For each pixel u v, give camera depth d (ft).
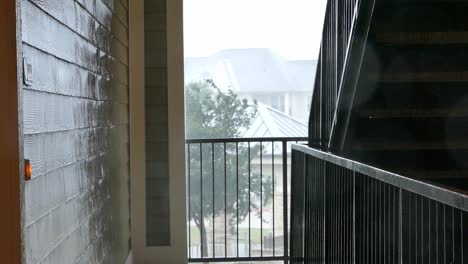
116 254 11.82
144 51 14.49
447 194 4.51
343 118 10.16
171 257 14.75
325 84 11.63
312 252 11.46
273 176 15.51
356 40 9.06
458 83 9.93
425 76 9.67
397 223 6.09
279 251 15.70
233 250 15.78
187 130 15.80
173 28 14.52
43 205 6.19
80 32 8.32
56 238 6.75
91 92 9.19
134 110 14.49
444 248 4.85
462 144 10.23
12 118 4.85
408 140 10.49
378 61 9.74
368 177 7.24
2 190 4.70
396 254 6.19
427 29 9.75
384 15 9.52
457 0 9.39
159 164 14.67
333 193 9.50
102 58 10.30
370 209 7.21
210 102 15.81
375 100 10.23
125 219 13.50
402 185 5.51
